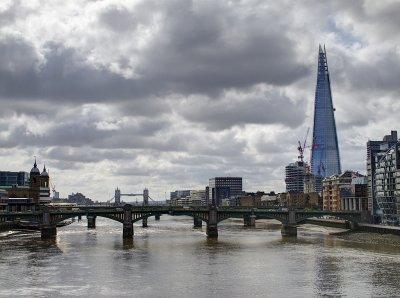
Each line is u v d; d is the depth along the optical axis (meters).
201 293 109.75
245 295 107.81
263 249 186.12
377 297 105.38
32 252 176.38
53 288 114.56
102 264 148.50
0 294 108.50
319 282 120.44
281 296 106.62
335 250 182.00
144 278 126.38
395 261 152.62
